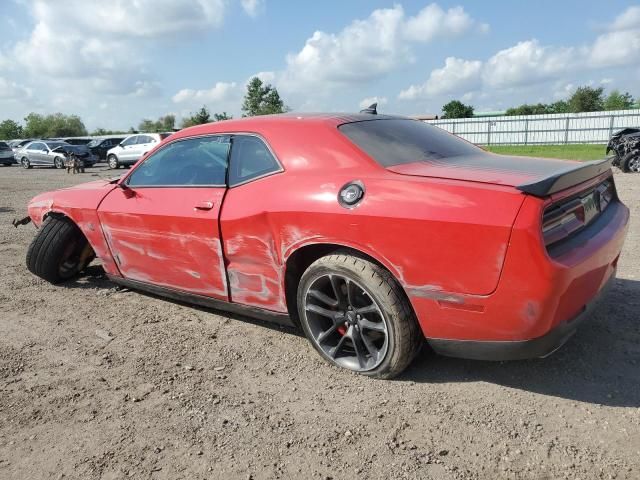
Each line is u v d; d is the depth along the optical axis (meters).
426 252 2.62
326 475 2.29
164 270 4.03
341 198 2.89
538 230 2.38
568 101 66.12
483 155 3.52
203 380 3.19
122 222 4.20
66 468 2.44
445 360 3.24
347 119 3.46
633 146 14.61
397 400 2.84
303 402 2.88
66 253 5.05
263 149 3.40
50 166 28.98
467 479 2.22
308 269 3.12
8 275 5.59
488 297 2.51
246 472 2.34
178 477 2.33
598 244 2.72
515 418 2.62
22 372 3.41
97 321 4.22
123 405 2.95
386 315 2.85
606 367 3.05
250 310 3.60
